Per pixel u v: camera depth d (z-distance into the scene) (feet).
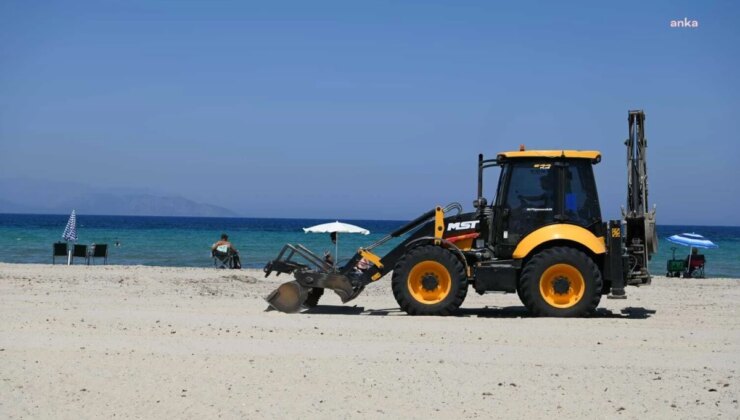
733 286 77.25
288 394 26.89
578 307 47.44
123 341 36.06
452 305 48.01
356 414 24.73
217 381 28.48
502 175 50.29
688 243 99.66
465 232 49.47
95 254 102.47
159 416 24.40
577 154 49.29
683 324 44.65
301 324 42.73
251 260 133.80
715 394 27.17
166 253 148.87
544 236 48.11
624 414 24.88
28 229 296.10
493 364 31.71
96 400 25.99
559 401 26.25
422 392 27.25
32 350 33.37
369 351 34.35
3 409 24.89
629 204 51.11
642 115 50.90
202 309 50.03
